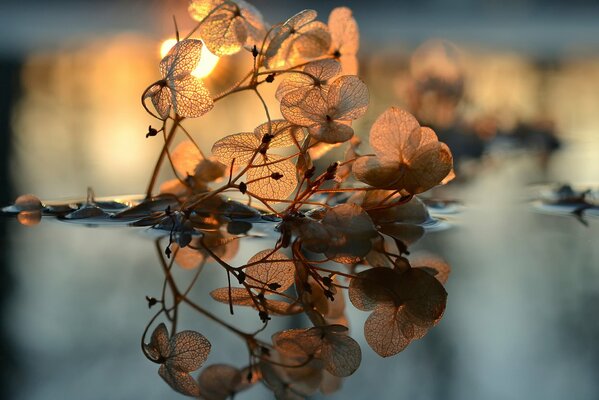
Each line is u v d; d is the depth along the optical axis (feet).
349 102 1.36
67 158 2.24
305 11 1.38
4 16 9.98
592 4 12.25
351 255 1.40
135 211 1.58
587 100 3.63
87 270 1.37
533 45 7.21
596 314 1.25
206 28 1.40
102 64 5.24
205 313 1.25
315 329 1.21
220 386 1.11
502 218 1.63
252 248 1.44
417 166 1.39
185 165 1.55
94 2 11.38
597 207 1.71
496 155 2.37
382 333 1.21
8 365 1.14
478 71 4.73
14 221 1.60
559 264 1.41
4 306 1.26
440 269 1.38
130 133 2.77
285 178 1.42
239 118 3.11
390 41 7.16
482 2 11.84
